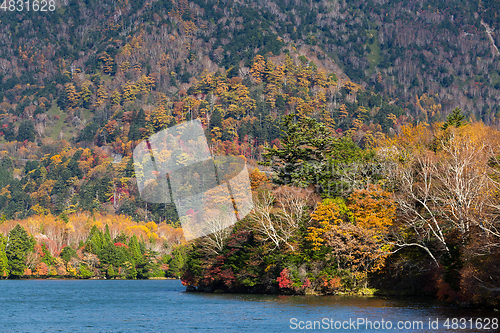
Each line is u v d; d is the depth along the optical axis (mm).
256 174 62906
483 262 41375
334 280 56844
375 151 71438
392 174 59750
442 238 47969
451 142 55219
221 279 68938
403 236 55219
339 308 46438
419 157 57875
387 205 55969
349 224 56844
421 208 56469
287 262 60188
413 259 54969
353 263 57531
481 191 44438
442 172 53188
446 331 34812
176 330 39125
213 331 38094
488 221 41625
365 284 57469
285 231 60625
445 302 48531
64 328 42062
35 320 47344
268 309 47719
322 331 36438
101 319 47031
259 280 63719
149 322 43906
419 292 54938
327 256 57156
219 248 66875
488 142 56188
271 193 62781
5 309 57469
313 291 59312
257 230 60656
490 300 43375
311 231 59219
